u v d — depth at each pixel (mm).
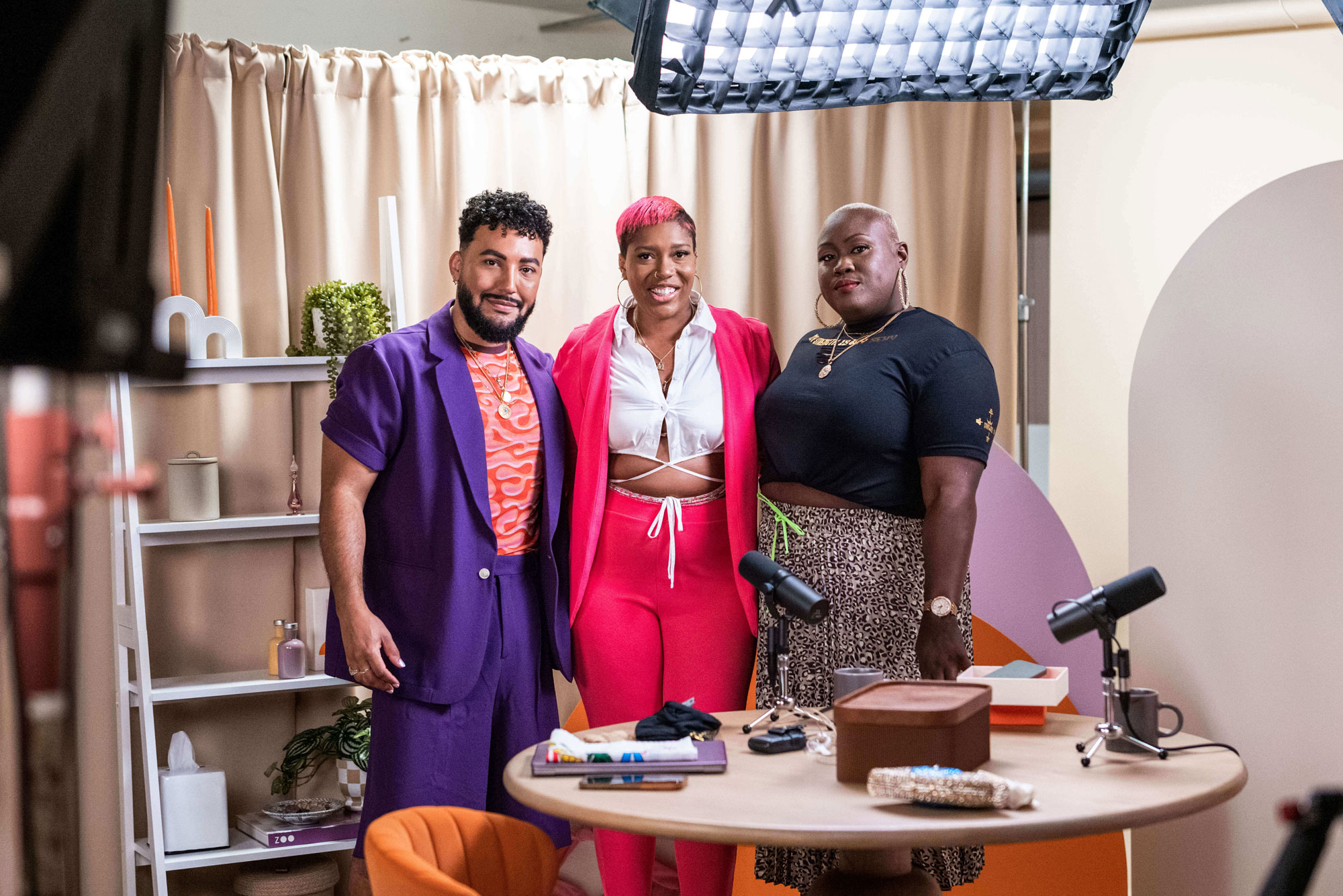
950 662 2213
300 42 3717
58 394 619
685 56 1671
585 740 1942
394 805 2496
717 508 2670
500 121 3693
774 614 2098
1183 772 1691
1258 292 2703
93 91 566
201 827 3016
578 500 2676
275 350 3467
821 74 1806
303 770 3391
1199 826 2855
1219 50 3451
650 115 3816
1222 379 2779
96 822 3113
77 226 551
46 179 548
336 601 2529
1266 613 2697
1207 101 3469
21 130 551
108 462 699
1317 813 1235
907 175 3826
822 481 2453
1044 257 3779
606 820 1525
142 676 2930
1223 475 2785
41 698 620
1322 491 2588
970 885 3025
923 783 1510
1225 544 2785
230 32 3619
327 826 3092
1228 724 2781
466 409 2611
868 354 2461
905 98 1884
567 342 2848
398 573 2588
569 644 2691
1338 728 2574
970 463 2334
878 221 2529
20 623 615
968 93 1906
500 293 2611
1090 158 3578
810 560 2430
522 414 2695
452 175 3646
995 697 2002
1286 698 2666
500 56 3723
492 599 2586
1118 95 3545
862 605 2393
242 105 3467
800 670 2410
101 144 565
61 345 542
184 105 3389
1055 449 3627
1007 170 3752
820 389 2463
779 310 3865
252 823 3156
